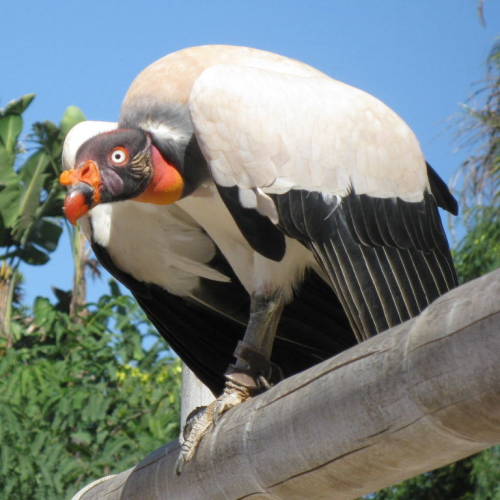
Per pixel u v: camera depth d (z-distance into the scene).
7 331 14.16
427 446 3.69
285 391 4.29
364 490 4.11
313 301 6.20
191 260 6.34
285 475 4.26
